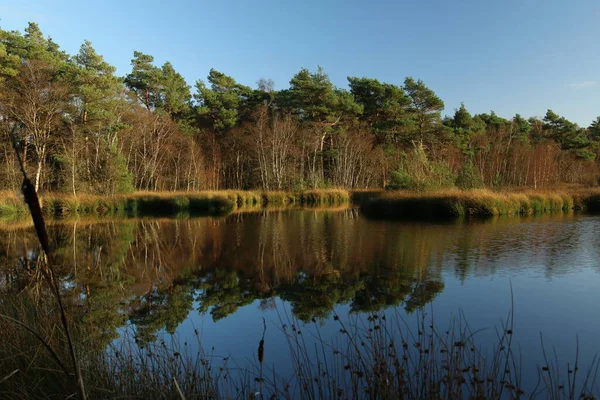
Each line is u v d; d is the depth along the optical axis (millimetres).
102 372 3656
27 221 18953
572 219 17469
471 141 48156
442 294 7258
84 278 8773
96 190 27609
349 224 16891
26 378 3385
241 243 12875
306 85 39938
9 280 8195
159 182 37625
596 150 53062
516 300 6859
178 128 40781
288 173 37344
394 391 3432
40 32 34656
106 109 30141
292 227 16344
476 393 3395
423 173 23562
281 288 7977
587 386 4078
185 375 3760
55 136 30031
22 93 26531
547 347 5051
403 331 5508
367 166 42812
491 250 10961
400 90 42750
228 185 43656
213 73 49844
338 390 3590
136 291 7824
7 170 25688
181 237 14266
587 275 8336
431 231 14422
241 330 5820
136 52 42156
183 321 6195
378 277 8500
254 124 42031
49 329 4199
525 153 44562
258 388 4078
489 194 20062
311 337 5480
